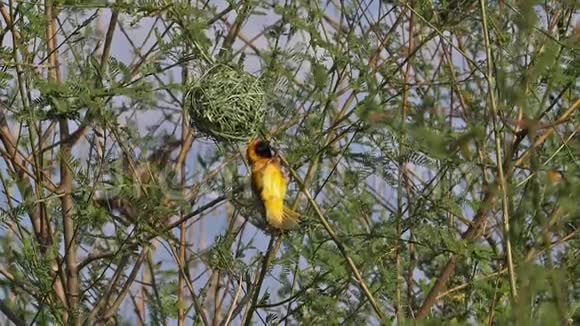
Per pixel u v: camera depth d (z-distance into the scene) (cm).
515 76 919
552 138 1049
